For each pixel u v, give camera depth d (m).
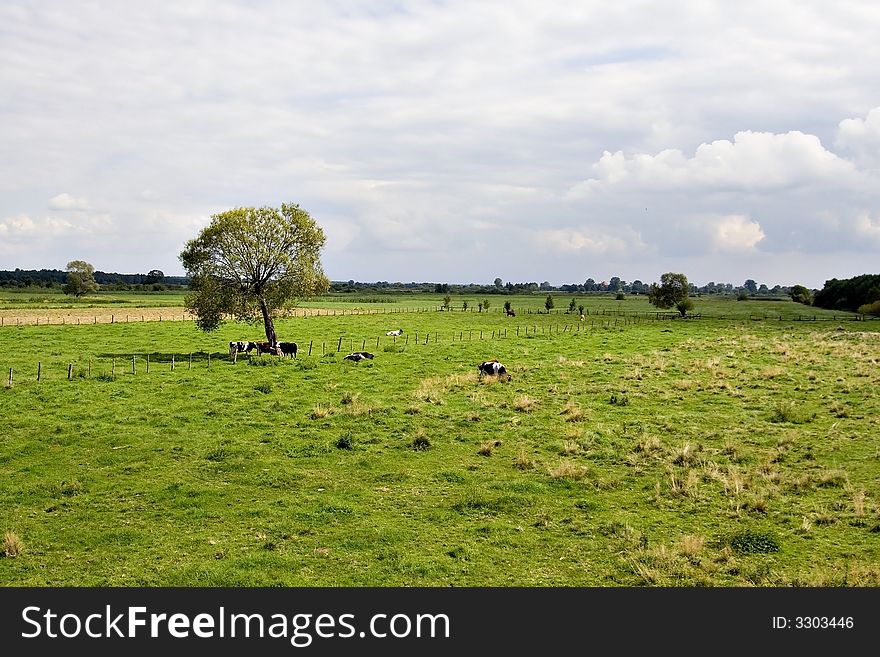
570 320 87.12
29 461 21.59
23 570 14.28
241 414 27.67
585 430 24.84
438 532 16.11
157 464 21.28
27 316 80.00
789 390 31.55
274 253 46.19
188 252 45.97
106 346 50.47
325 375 37.41
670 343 54.09
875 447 21.97
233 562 14.50
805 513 16.61
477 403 29.70
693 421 26.05
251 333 62.56
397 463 21.55
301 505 17.89
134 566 14.44
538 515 17.05
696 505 17.38
